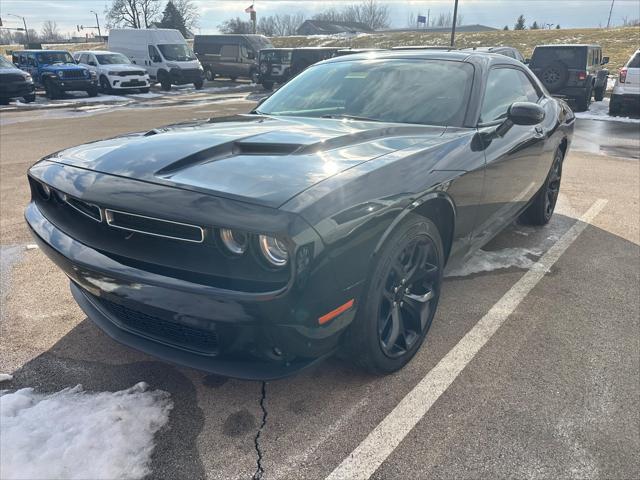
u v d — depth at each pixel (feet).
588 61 45.39
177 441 6.65
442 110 9.84
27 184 20.01
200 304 5.93
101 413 6.96
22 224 15.23
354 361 7.45
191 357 6.68
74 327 9.42
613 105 42.19
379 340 7.32
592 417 7.13
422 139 8.59
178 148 7.38
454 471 6.23
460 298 10.57
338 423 7.00
